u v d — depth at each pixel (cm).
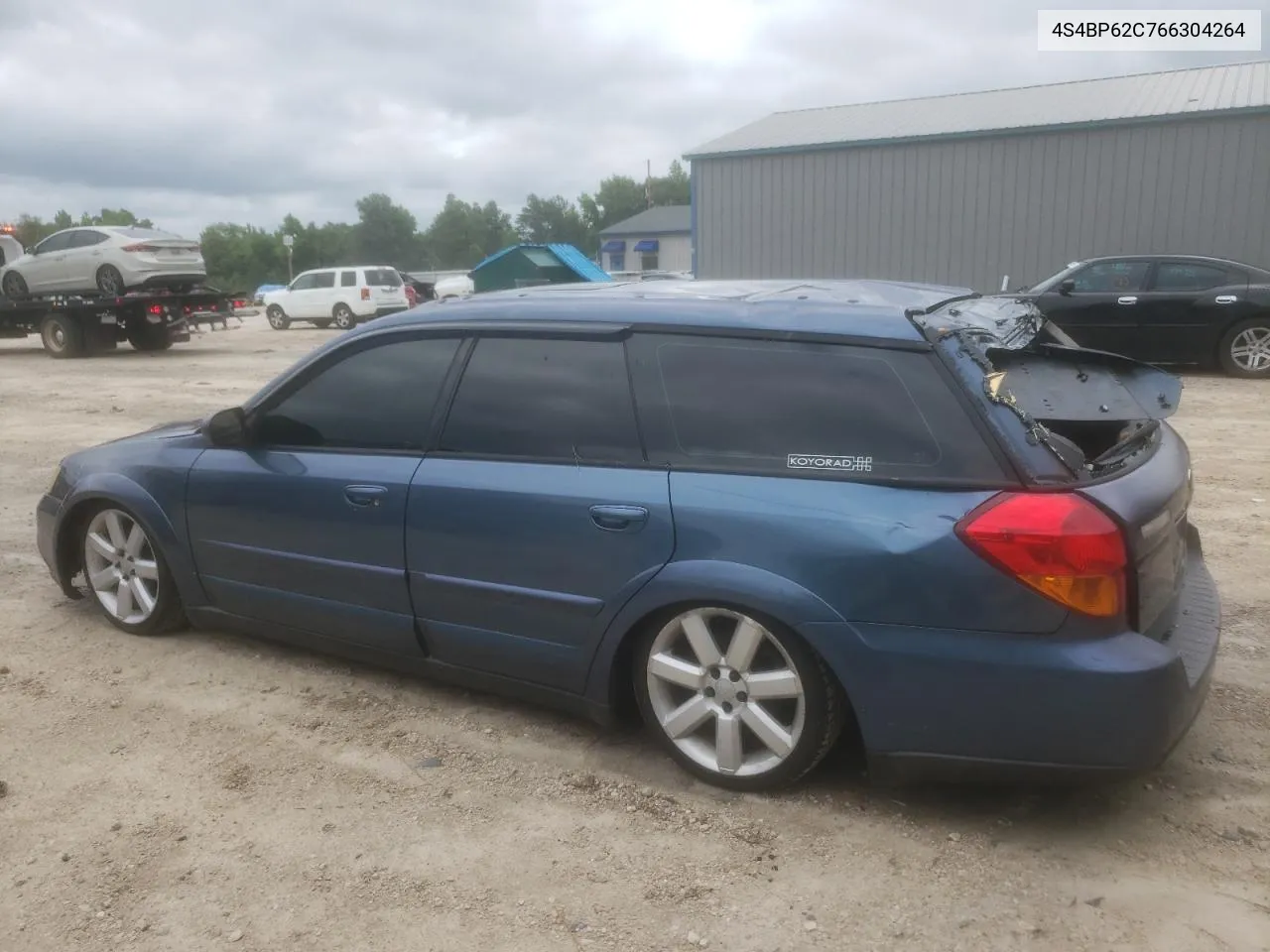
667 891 292
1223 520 650
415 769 363
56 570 507
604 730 387
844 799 335
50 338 2019
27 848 319
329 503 403
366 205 9912
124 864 310
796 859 305
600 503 341
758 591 313
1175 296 1285
